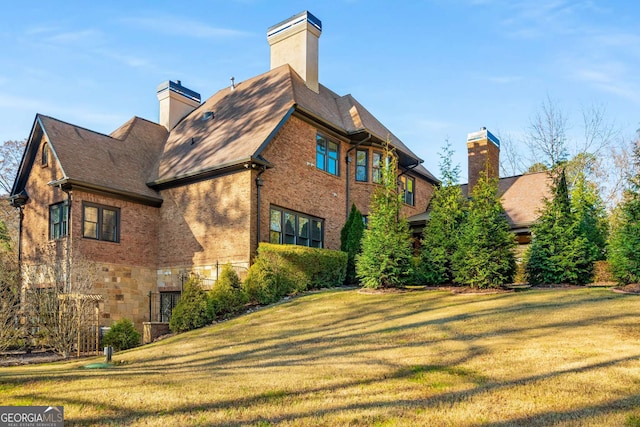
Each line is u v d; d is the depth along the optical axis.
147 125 22.11
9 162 34.00
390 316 11.39
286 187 17.67
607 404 5.09
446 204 16.28
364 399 5.66
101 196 16.98
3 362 11.20
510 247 14.45
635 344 7.54
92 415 5.37
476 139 24.20
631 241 13.19
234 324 12.62
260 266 15.19
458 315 10.77
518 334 8.70
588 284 15.03
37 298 13.27
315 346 9.18
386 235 15.24
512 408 5.12
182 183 17.98
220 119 20.39
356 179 21.39
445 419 4.87
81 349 12.63
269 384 6.51
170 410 5.49
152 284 18.16
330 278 17.45
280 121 17.09
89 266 15.34
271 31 22.80
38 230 18.33
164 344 11.48
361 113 22.31
